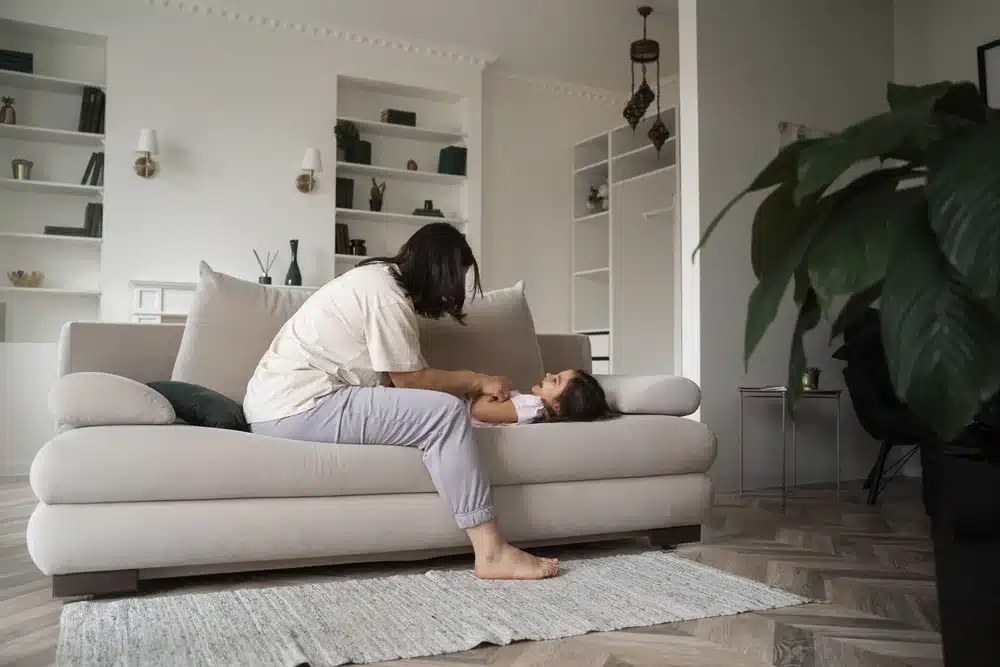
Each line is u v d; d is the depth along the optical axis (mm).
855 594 2133
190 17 5211
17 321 4930
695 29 4035
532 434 2391
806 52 4465
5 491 3973
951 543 1068
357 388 2236
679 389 2730
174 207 5148
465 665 1572
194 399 2230
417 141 6168
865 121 794
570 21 5480
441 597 1994
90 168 5000
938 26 4629
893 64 4859
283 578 2227
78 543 1919
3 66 4762
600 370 6219
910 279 733
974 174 688
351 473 2146
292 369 2230
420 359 2305
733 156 4137
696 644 1710
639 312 6098
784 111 4348
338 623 1779
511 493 2365
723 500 3787
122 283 5008
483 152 6402
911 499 3834
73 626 1739
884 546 2760
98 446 1936
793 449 4289
